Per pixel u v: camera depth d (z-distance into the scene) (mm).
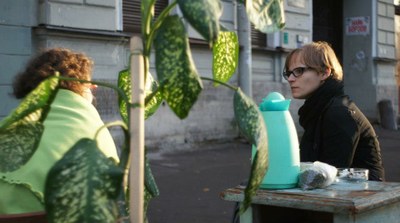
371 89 14445
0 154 1400
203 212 5730
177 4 1223
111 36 8383
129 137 1320
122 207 1329
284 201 1921
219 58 1642
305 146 2846
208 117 10266
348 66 14773
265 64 11578
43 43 7723
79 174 1191
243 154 9594
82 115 1842
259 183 1324
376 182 2234
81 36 8047
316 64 2809
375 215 1938
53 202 1175
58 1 7785
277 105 2053
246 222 2057
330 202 1837
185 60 1249
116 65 8539
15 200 1744
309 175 2029
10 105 7480
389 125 14172
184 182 7238
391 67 15062
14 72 7500
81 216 1162
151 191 1669
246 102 1326
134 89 1300
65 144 1757
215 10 1180
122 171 1209
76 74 1982
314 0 13953
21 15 7570
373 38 14430
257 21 1355
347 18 14703
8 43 7457
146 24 1300
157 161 8609
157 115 9359
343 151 2672
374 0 14383
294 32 11969
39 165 1731
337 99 2775
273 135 2029
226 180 7457
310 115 2824
